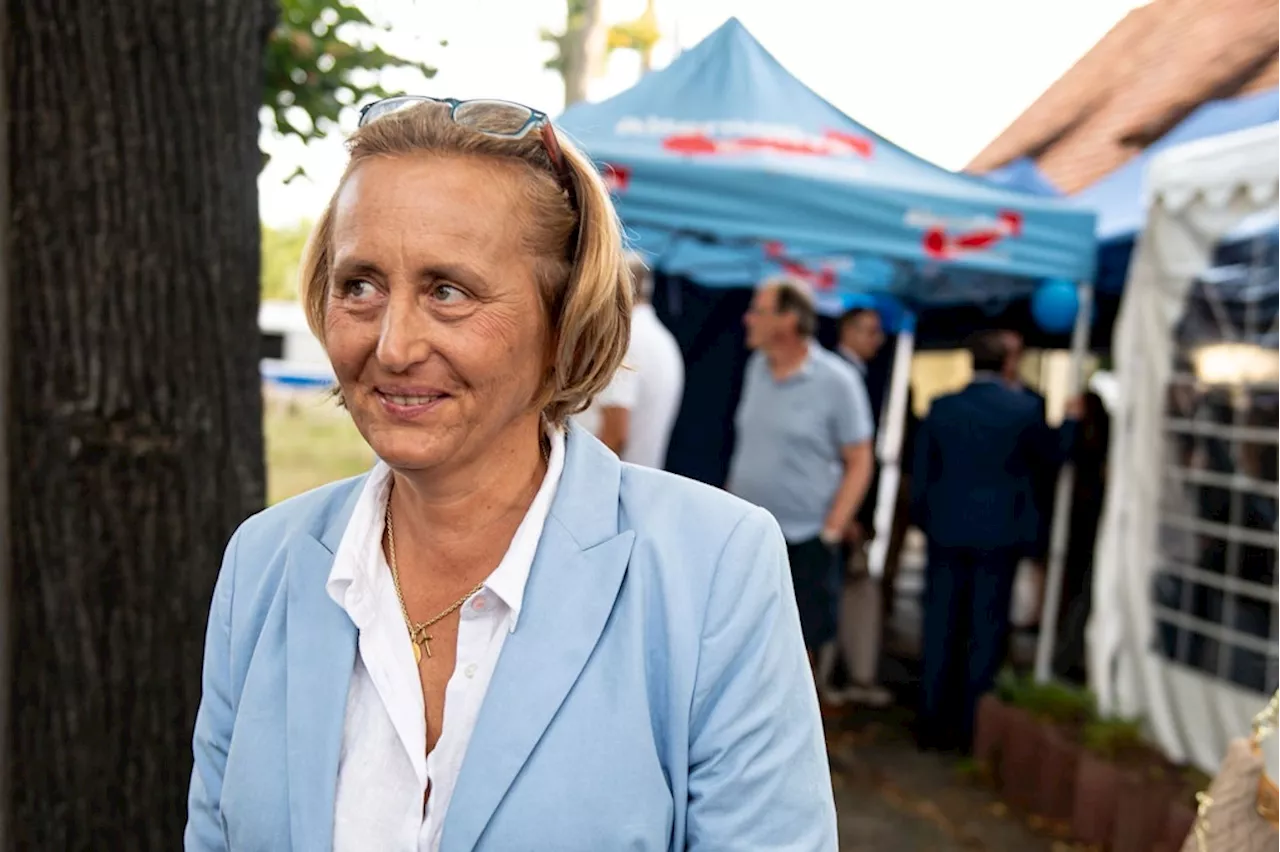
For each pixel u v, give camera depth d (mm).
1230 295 4121
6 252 2080
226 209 2273
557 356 1100
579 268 1082
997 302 7293
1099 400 5898
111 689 2207
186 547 2238
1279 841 1774
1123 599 4547
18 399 2139
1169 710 4277
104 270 2154
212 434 2264
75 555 2168
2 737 2160
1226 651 4023
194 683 2266
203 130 2232
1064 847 4098
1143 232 4547
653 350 3840
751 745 1040
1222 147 4105
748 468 4656
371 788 1063
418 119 1033
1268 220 3904
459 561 1126
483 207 1009
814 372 4523
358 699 1104
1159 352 4449
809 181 4227
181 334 2225
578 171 1085
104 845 2232
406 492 1148
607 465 1168
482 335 1010
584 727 1016
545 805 986
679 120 4574
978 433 4945
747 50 4898
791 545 4574
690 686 1039
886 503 7969
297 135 4395
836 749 5207
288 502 1290
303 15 4242
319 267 1173
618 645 1049
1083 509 5984
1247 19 6500
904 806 4496
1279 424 3865
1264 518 3891
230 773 1119
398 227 991
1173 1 7691
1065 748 4309
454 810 989
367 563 1127
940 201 4434
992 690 5062
